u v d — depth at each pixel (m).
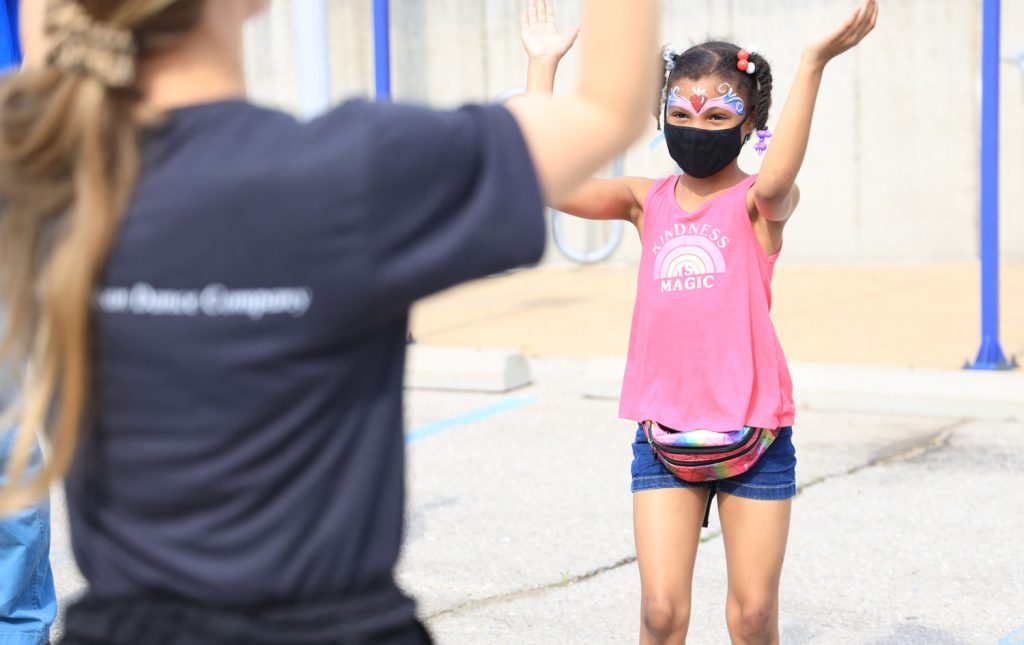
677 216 3.44
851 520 5.73
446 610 4.71
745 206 3.36
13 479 1.41
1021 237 15.25
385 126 1.45
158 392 1.46
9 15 4.40
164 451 1.47
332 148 1.44
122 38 1.43
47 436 1.54
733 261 3.35
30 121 1.42
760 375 3.31
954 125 15.44
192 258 1.44
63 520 6.01
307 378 1.46
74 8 1.44
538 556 5.34
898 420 7.74
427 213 1.45
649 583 3.27
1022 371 8.75
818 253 16.30
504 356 9.22
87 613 1.54
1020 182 15.17
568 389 9.14
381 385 1.53
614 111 1.58
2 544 3.82
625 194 3.64
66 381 1.41
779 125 3.10
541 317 12.76
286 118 1.51
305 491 1.48
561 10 16.61
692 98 3.34
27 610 3.94
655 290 3.43
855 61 15.79
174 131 1.48
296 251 1.43
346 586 1.51
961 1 15.23
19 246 1.43
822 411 8.05
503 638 4.44
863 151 15.90
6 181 1.43
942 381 7.97
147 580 1.49
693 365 3.33
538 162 1.53
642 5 1.58
